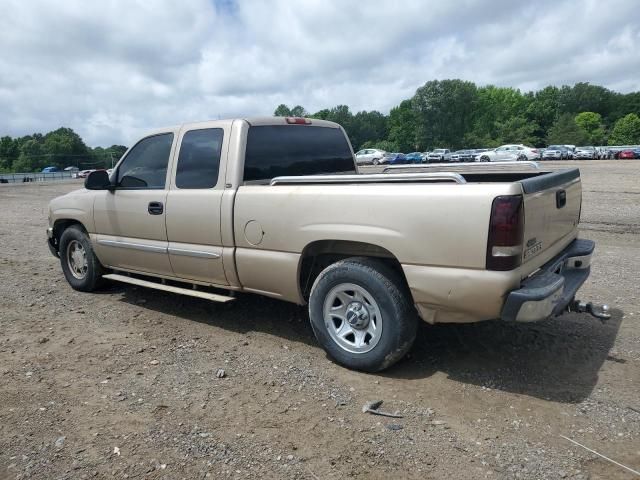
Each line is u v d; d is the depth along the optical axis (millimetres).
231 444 3113
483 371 4027
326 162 5594
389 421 3344
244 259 4559
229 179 4656
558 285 3490
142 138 5527
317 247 4250
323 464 2906
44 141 107125
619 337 4617
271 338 4832
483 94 106750
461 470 2836
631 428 3209
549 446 3039
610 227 10633
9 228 13258
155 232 5281
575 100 120188
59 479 2809
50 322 5375
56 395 3762
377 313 3877
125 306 5883
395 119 110500
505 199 3295
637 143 101688
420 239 3588
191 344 4715
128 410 3531
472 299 3451
